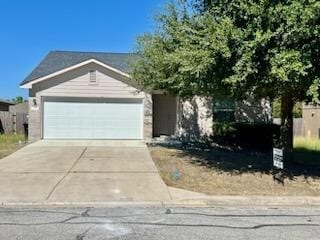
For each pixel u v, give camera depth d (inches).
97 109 969.5
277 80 464.8
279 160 501.4
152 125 1000.2
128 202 405.4
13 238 280.5
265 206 403.2
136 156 713.6
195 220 337.1
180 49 525.7
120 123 974.4
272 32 444.5
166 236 289.0
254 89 501.7
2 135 1122.7
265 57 455.2
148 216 350.6
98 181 500.4
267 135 896.3
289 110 640.4
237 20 485.1
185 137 972.6
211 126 967.6
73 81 960.3
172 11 616.4
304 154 796.0
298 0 422.9
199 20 537.3
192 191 451.5
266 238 286.4
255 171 573.3
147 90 897.5
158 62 645.9
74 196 424.8
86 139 965.8
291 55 426.9
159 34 660.7
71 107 964.0
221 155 746.2
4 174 541.6
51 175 536.4
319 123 1219.9
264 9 445.7
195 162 656.4
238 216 354.3
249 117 983.0
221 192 449.1
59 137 964.0
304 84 465.4
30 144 874.8
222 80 489.4
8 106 1689.2
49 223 322.7
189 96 747.4
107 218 341.7
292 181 508.7
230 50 464.8
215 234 295.0
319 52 448.5
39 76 946.1
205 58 471.5
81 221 330.3
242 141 899.4
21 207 385.7
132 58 858.1
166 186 475.2
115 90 968.3
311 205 410.6
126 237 285.7
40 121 954.1
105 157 698.2
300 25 422.6
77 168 589.9
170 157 708.0
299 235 294.4
